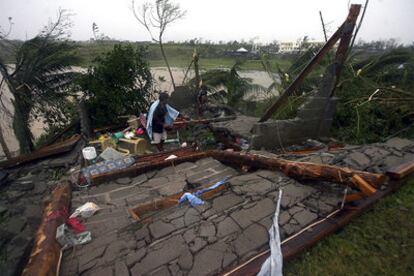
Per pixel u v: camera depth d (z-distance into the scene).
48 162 4.95
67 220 2.70
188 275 1.85
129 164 4.73
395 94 5.86
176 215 2.62
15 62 7.33
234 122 6.75
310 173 2.93
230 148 5.98
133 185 3.91
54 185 4.19
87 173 4.26
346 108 5.94
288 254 2.03
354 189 2.74
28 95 7.57
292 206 2.61
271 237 2.14
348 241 2.32
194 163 4.77
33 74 7.49
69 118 8.63
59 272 1.97
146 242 2.26
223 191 3.12
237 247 2.08
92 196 3.55
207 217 2.54
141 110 8.71
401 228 2.48
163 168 4.57
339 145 4.93
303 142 5.30
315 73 8.74
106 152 5.34
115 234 2.46
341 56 4.69
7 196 3.85
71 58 8.16
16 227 3.14
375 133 5.22
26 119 7.61
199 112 8.70
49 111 8.34
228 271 1.85
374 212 2.71
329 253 2.21
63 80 8.25
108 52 8.02
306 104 5.07
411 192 3.03
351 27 4.34
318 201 2.71
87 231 2.53
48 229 2.32
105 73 7.64
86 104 7.68
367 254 2.20
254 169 4.04
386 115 5.38
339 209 2.57
